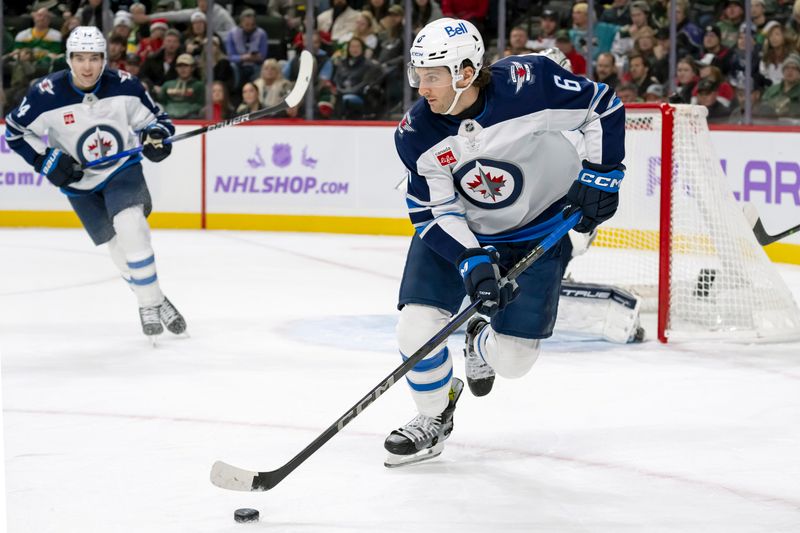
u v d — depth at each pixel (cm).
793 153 1403
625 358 858
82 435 620
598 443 607
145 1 1975
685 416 671
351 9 1905
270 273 1370
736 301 945
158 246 1647
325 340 933
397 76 1903
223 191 1884
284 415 671
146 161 1886
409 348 543
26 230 1858
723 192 965
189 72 1936
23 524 466
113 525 465
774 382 773
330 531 458
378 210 1809
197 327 998
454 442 609
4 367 818
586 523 470
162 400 711
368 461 569
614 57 1808
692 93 1791
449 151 511
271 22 1922
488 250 512
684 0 1781
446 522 471
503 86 505
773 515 482
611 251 1112
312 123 1833
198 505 493
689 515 482
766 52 1748
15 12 2011
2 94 1995
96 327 998
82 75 876
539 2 1864
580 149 570
